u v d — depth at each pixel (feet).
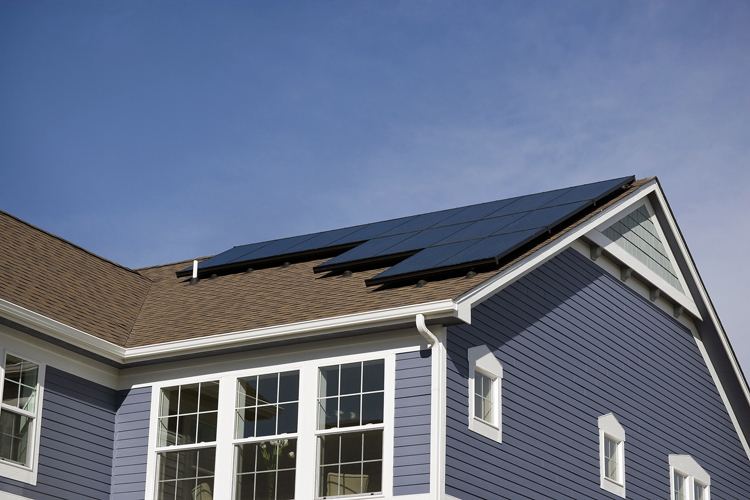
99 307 57.16
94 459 50.72
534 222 54.95
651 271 65.67
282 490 46.62
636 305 63.82
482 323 48.85
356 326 45.88
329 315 47.65
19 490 46.06
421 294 47.03
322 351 48.08
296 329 47.21
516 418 49.39
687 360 68.44
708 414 69.05
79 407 50.57
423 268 49.19
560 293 56.13
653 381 63.10
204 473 49.01
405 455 44.01
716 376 71.92
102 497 50.67
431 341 44.60
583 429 54.54
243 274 63.62
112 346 51.13
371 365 46.60
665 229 68.64
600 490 54.39
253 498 47.21
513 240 50.83
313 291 54.44
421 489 43.01
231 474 48.11
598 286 60.08
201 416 50.47
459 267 48.06
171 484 49.75
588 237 58.80
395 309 44.78
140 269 72.23
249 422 48.83
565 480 51.65
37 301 52.06
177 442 50.52
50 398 48.96
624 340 61.26
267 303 54.65
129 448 51.65
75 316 53.42
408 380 45.27
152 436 51.16
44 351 49.19
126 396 52.95
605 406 57.21
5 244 57.16
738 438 72.33
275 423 48.06
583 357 56.54
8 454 46.29
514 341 50.96
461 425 45.27
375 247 58.70
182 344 50.24
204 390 50.88
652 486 59.57
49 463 48.03
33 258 57.98
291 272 60.90
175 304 59.98
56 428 48.88
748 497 71.05
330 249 61.87
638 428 59.93
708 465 66.74
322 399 47.24
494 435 47.39
